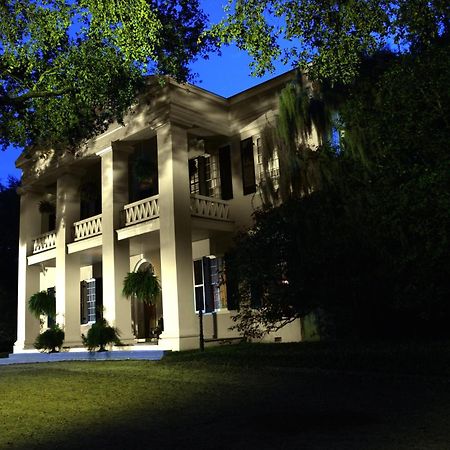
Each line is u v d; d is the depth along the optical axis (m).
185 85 16.31
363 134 11.52
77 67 12.77
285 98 15.38
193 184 18.67
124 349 16.14
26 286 21.78
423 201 9.70
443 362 9.30
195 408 7.12
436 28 10.85
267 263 12.70
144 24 11.51
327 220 11.73
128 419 6.59
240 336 16.11
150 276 16.03
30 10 12.08
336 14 10.95
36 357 18.33
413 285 10.53
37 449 5.31
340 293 11.95
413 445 4.89
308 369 10.30
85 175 21.28
